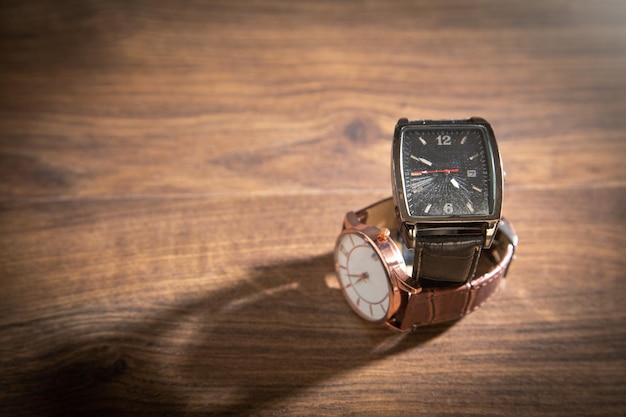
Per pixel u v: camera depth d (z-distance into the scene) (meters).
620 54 0.43
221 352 0.30
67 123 0.39
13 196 0.36
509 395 0.29
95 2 0.47
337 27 0.45
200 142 0.38
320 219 0.35
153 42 0.44
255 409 0.28
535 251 0.34
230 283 0.32
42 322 0.31
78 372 0.29
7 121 0.39
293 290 0.32
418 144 0.29
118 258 0.33
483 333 0.31
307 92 0.41
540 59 0.43
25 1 0.47
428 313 0.29
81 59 0.43
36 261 0.33
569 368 0.30
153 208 0.35
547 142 0.38
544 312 0.31
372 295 0.30
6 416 0.28
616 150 0.38
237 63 0.43
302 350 0.30
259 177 0.37
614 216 0.35
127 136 0.39
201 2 0.47
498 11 0.47
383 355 0.30
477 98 0.41
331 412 0.28
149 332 0.31
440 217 0.28
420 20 0.46
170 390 0.29
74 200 0.36
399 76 0.42
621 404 0.28
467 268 0.28
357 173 0.37
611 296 0.32
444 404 0.28
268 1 0.47
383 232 0.29
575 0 0.47
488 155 0.29
